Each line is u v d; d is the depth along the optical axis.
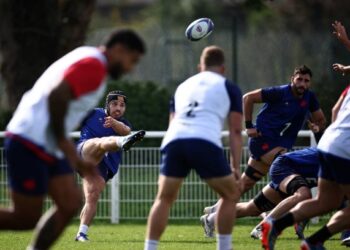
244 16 82.19
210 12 99.19
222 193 22.47
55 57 57.03
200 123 22.27
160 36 72.69
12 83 57.41
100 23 108.62
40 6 56.78
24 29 56.94
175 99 23.23
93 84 19.03
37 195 19.70
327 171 24.47
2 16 57.34
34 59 57.00
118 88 54.47
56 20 57.09
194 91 22.69
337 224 24.66
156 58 69.75
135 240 32.66
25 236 33.38
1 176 42.56
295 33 78.56
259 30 82.94
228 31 73.31
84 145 31.72
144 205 42.12
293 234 35.00
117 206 42.06
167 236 34.25
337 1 78.50
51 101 18.62
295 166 29.86
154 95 54.12
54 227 19.98
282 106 34.28
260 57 67.31
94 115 32.97
